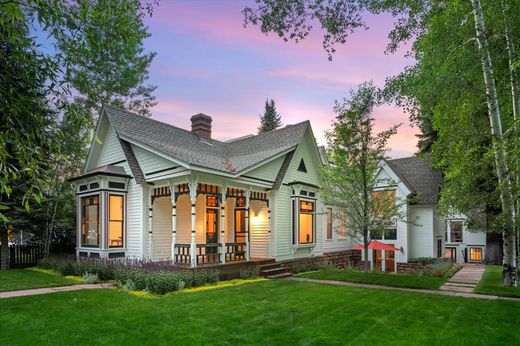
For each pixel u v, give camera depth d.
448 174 10.70
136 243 12.48
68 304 7.27
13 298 7.86
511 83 9.21
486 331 5.68
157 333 5.40
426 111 11.62
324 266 15.34
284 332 5.53
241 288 9.54
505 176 8.93
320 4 7.89
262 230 14.66
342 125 12.09
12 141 3.71
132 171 12.63
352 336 5.38
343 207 12.69
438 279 11.37
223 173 11.91
